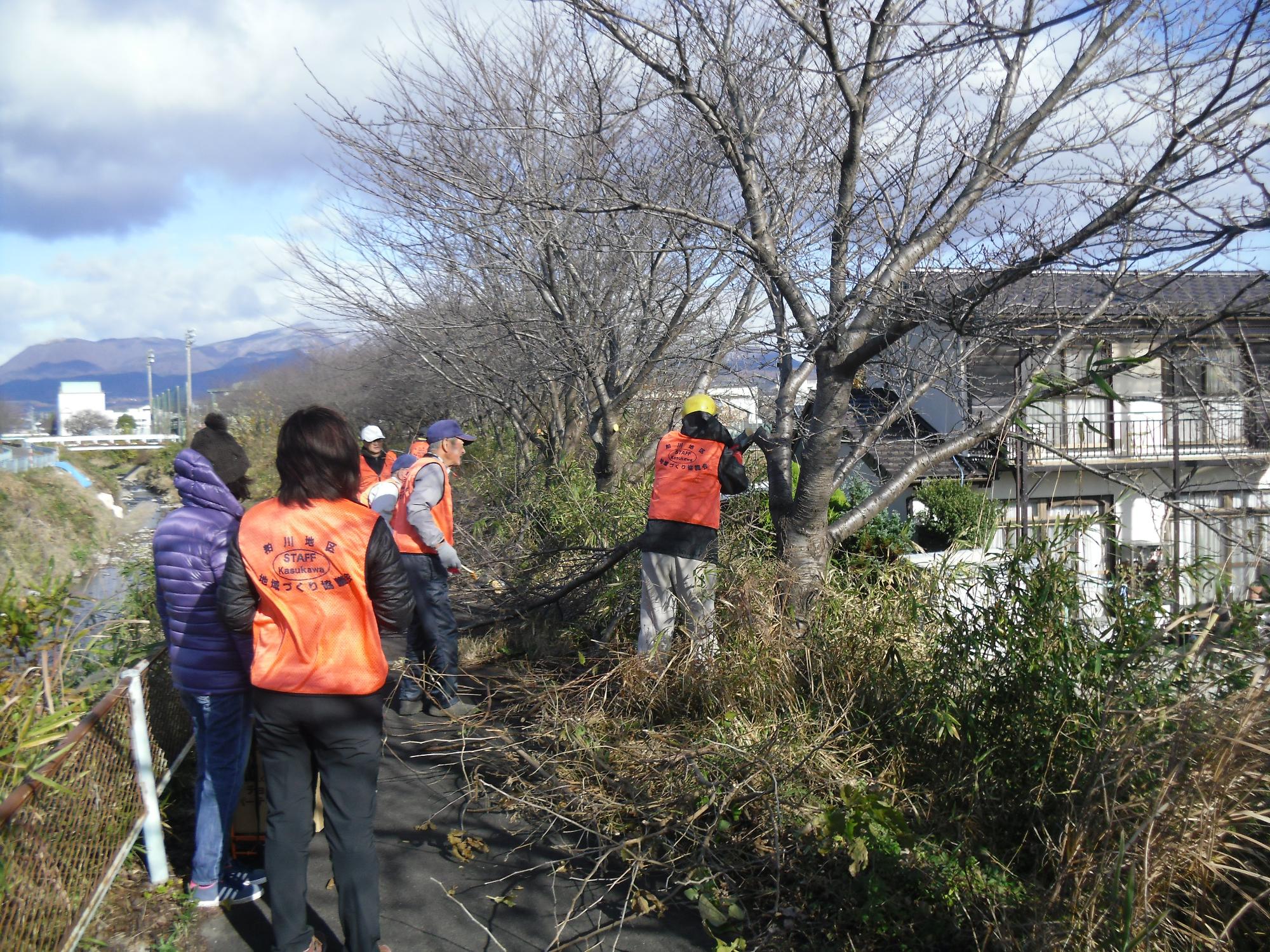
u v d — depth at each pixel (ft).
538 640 22.65
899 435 22.57
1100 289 16.88
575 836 13.78
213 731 11.30
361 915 10.10
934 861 11.44
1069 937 9.00
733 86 20.15
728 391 33.22
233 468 11.85
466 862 13.03
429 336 35.42
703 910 11.54
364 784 10.18
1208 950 8.76
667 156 27.48
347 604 9.98
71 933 9.64
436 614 18.83
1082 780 11.03
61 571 44.80
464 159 25.98
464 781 15.65
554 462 36.70
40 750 9.86
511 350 35.45
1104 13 15.08
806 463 18.51
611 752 14.82
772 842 12.65
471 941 11.13
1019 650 13.32
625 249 22.35
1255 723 9.03
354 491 10.41
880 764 14.24
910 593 16.51
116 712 11.23
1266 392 13.11
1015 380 17.67
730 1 20.47
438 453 19.63
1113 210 13.46
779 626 16.53
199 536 11.11
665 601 18.49
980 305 15.61
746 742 14.05
